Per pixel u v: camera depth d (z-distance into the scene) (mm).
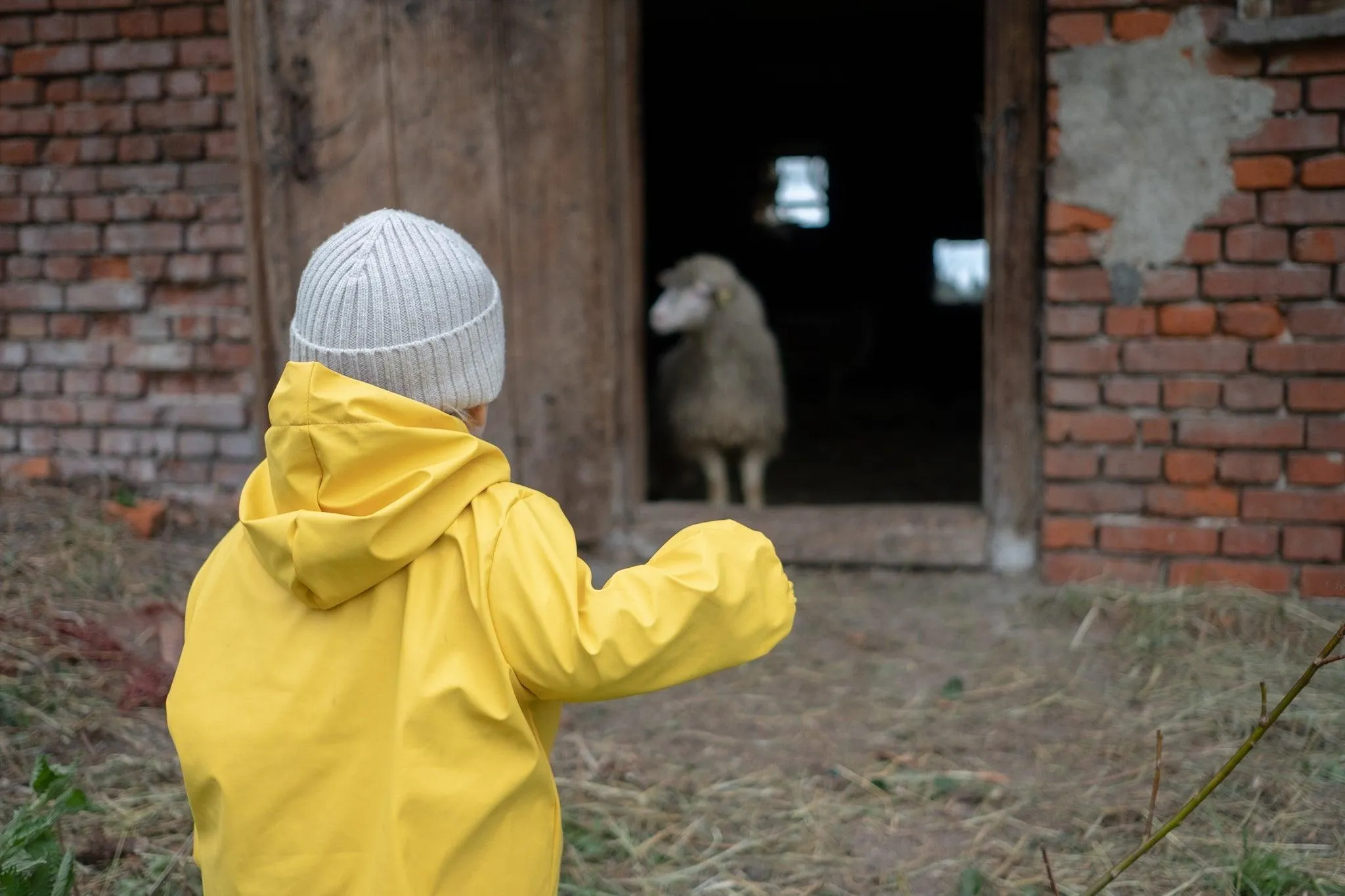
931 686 2918
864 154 10469
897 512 3709
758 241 10852
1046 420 3352
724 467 4645
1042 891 2000
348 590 1198
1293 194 3086
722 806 2355
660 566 1229
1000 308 3455
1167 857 2080
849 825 2281
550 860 1264
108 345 3947
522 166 3590
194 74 3752
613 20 3588
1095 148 3189
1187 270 3182
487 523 1216
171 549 3598
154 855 2027
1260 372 3172
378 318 1223
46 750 2365
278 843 1191
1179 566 3297
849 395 9000
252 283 3729
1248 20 2992
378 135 3602
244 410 3875
